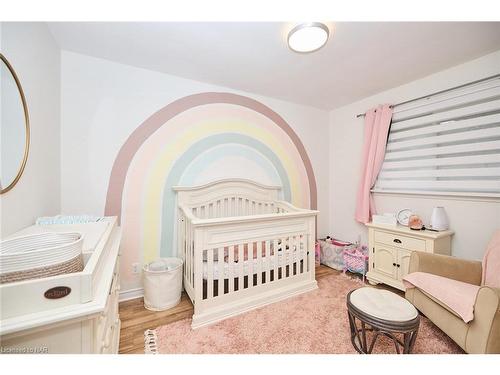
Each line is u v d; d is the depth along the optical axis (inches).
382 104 106.1
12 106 42.5
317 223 130.8
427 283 58.4
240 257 71.8
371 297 54.9
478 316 45.3
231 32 62.8
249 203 105.5
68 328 26.3
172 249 89.3
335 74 88.7
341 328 62.9
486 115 76.4
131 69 81.4
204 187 92.4
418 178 94.5
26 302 24.1
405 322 45.7
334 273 106.0
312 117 128.3
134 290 81.7
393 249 86.6
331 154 134.3
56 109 66.9
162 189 87.3
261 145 110.8
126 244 81.2
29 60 50.4
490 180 75.0
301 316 68.8
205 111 96.0
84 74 74.0
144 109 83.8
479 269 62.7
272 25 59.7
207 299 66.0
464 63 79.8
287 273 85.2
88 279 26.5
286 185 118.9
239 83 97.0
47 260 27.9
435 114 88.0
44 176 58.3
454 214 82.7
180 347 55.2
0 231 39.5
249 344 56.3
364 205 108.0
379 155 103.7
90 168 75.4
